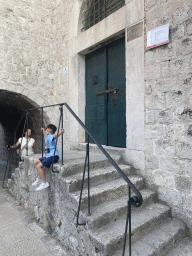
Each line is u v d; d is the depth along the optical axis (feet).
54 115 15.72
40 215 8.60
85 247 5.94
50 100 15.57
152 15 8.31
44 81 15.25
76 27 13.20
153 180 8.39
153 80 8.33
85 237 5.94
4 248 6.77
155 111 8.27
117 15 10.03
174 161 7.60
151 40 8.29
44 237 7.55
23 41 14.11
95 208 6.58
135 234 6.07
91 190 7.15
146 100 8.63
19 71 13.89
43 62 15.20
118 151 10.17
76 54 13.33
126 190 7.99
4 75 13.16
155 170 8.31
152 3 8.30
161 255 5.91
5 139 25.00
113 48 11.37
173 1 7.55
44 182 7.86
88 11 12.94
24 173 10.13
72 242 6.55
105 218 6.19
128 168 9.12
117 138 11.12
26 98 14.61
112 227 6.06
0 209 9.87
